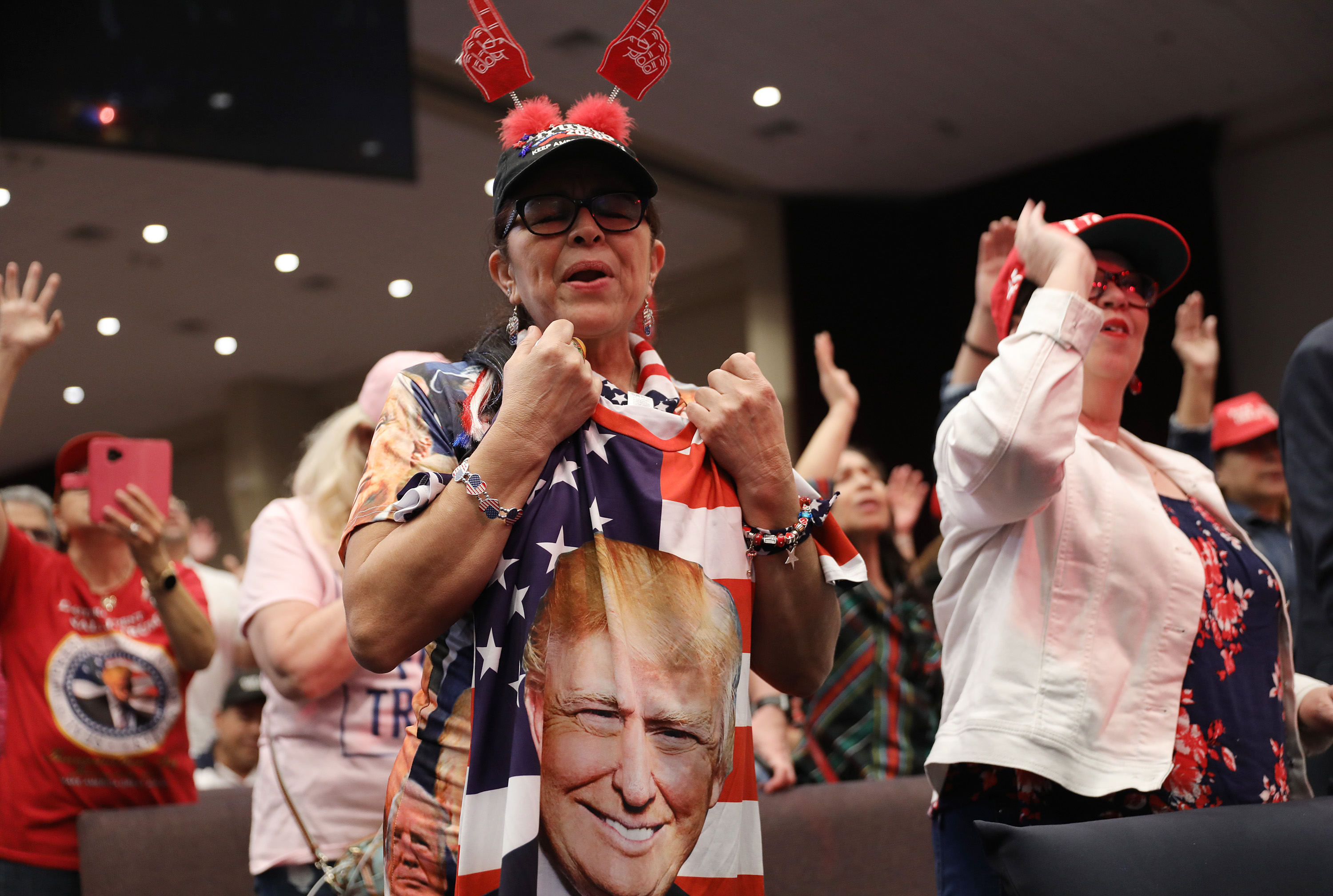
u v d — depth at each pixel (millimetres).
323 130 4707
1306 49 7770
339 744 1988
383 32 4820
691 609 1224
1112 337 1716
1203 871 1239
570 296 1322
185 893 2398
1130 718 1463
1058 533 1519
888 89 8141
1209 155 8555
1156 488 1704
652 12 1449
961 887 1499
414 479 1210
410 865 1198
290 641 1959
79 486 2670
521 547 1211
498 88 1426
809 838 2258
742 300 10164
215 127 4531
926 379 9703
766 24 7297
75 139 4336
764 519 1321
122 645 2633
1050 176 9180
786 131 8664
